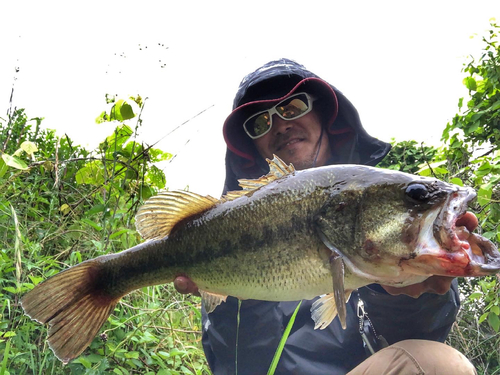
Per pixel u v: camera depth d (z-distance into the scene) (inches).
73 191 37.7
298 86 31.2
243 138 32.9
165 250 19.9
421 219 16.0
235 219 18.7
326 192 17.6
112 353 24.8
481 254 15.7
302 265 17.6
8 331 23.5
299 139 31.5
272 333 24.6
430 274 15.9
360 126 31.9
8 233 29.9
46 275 26.8
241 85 33.8
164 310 28.5
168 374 24.7
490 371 33.5
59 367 24.3
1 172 31.4
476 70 40.5
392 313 21.7
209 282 19.1
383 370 20.7
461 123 40.3
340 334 24.3
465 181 36.5
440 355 20.4
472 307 36.0
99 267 20.6
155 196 20.1
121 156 37.2
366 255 16.7
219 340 25.1
